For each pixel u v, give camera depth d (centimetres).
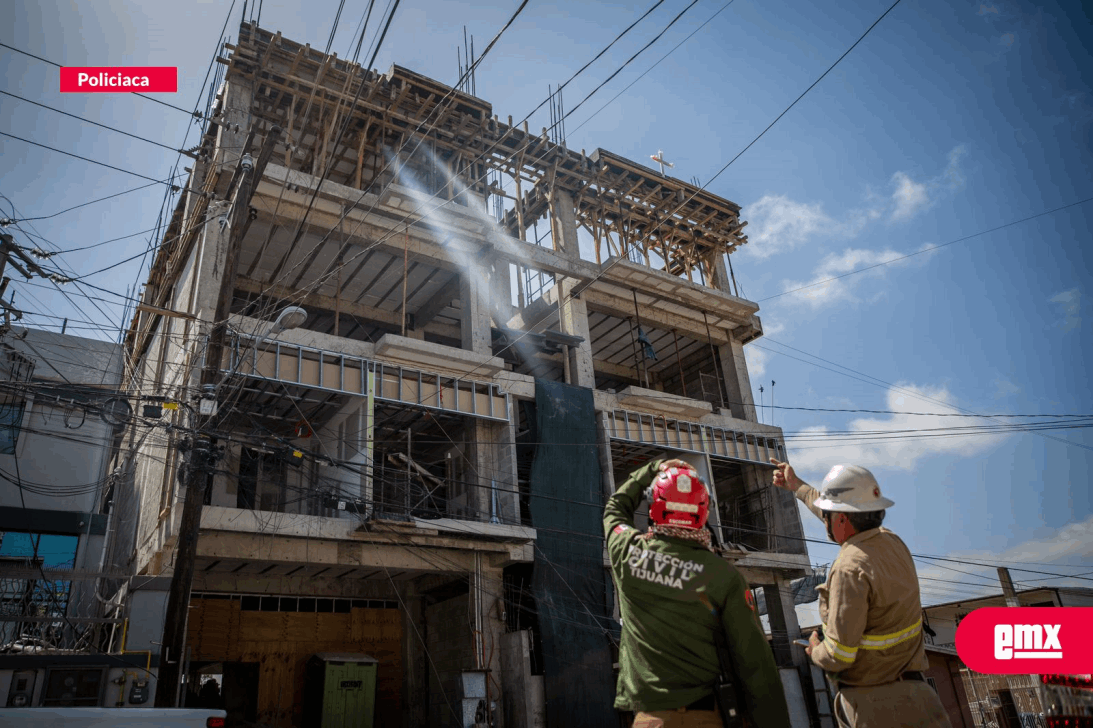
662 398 3181
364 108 2952
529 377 2864
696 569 264
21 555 2623
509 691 2342
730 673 257
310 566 2350
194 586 2456
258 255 2842
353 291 3234
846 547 305
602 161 3544
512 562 2522
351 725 2372
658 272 3372
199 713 678
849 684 295
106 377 2875
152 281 3153
